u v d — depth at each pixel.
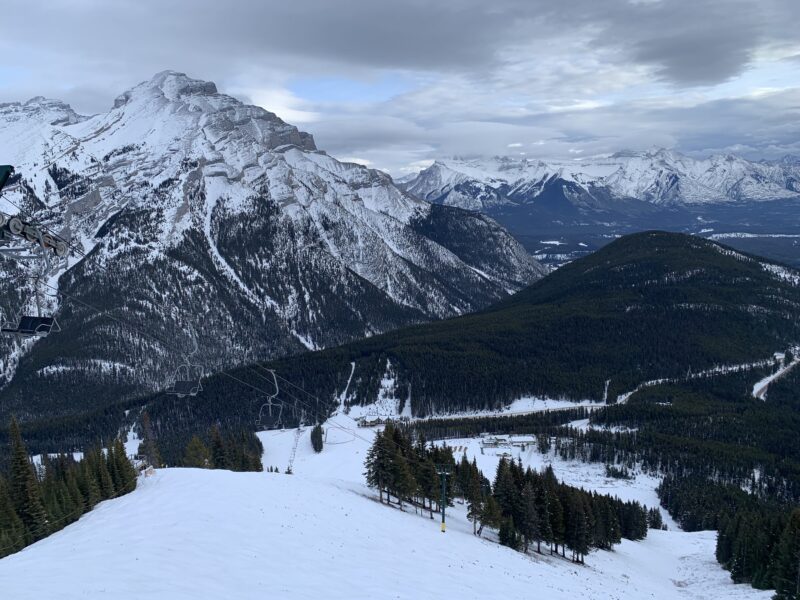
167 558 55.38
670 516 164.62
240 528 68.75
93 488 91.44
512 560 89.25
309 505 86.12
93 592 45.53
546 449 199.75
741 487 175.00
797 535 92.94
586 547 109.25
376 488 121.25
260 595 50.28
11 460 88.50
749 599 97.94
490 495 111.62
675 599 100.12
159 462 154.88
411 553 75.50
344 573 60.88
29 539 82.75
